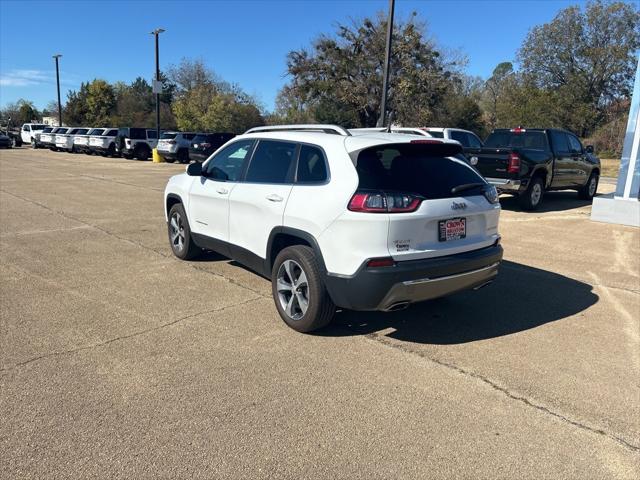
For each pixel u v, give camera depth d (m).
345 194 3.86
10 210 10.16
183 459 2.71
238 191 5.05
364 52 36.06
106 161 27.42
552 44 48.03
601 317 4.95
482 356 4.02
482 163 11.31
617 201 9.95
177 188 6.36
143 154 30.17
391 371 3.73
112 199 12.08
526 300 5.41
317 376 3.62
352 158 3.96
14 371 3.58
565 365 3.90
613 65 45.28
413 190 3.91
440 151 4.40
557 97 44.97
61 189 13.82
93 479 2.55
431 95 35.94
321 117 41.44
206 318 4.65
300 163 4.41
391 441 2.90
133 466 2.65
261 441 2.88
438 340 4.31
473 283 4.27
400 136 4.36
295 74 37.59
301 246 4.27
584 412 3.25
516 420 3.14
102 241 7.61
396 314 4.90
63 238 7.75
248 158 5.13
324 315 4.18
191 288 5.50
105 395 3.30
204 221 5.79
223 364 3.77
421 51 35.34
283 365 3.78
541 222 10.09
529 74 49.88
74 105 75.62
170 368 3.69
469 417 3.16
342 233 3.84
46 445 2.79
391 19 17.62
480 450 2.85
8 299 5.02
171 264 6.42
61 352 3.90
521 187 10.91
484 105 59.56
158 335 4.26
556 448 2.88
